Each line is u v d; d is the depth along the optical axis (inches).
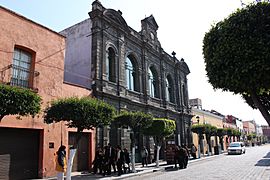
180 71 1428.4
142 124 709.9
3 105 366.9
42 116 582.9
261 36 244.2
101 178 577.6
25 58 597.9
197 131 1288.1
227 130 1966.0
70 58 889.5
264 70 238.4
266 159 1083.9
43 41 638.5
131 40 1018.1
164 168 795.4
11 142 540.4
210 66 283.4
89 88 779.4
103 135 776.3
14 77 561.9
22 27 591.5
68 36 922.1
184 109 1387.8
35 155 585.6
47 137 605.6
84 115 506.0
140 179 569.3
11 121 531.2
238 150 1537.9
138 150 954.1
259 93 264.1
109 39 890.7
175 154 814.5
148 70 1109.1
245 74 248.4
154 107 1076.5
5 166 521.7
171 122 855.7
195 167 815.7
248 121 4050.2
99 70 820.0
